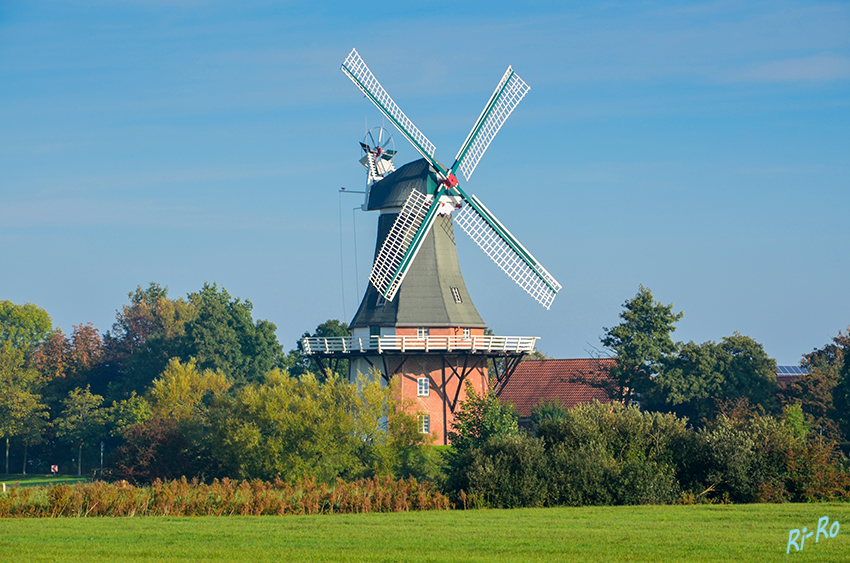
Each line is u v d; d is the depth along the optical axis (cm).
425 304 12312
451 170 12369
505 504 8688
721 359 14862
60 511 8125
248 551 5906
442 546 6088
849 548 5950
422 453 11481
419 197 12200
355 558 5666
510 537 6450
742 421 9825
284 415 11294
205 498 8406
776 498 8900
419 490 8856
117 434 19100
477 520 7475
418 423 11569
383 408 11638
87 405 19700
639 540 6278
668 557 5669
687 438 9444
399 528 6962
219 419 11906
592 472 8850
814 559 5581
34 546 6078
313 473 11006
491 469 8806
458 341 12106
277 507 8388
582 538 6375
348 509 8481
